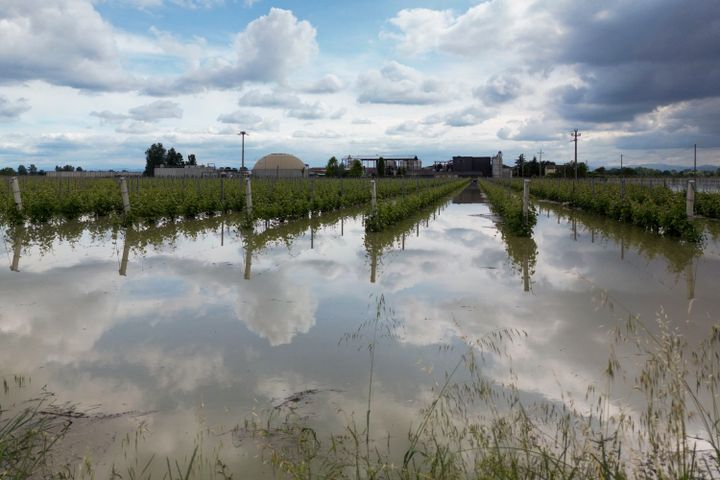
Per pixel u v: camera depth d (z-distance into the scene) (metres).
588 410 3.63
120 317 5.90
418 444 3.21
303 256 10.13
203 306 6.39
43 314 5.98
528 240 12.80
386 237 13.39
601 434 3.18
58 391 4.00
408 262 9.58
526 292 7.12
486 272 8.61
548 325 5.59
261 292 7.11
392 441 3.26
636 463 2.88
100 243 11.49
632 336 5.15
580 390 3.96
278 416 3.60
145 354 4.77
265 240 12.45
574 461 2.92
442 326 5.59
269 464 3.01
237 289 7.29
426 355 4.73
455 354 4.75
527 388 4.01
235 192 20.17
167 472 2.94
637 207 15.38
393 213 16.12
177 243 11.67
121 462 3.03
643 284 7.58
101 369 4.43
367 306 6.42
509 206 15.88
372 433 3.36
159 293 7.00
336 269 8.82
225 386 4.09
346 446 3.20
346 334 5.34
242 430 3.40
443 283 7.75
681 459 2.96
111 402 3.82
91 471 2.93
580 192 24.31
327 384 4.12
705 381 3.89
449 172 105.88
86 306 6.34
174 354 4.77
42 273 8.16
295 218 17.86
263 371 4.38
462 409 3.67
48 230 13.65
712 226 15.26
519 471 2.83
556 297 6.81
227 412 3.66
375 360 4.62
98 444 3.24
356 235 13.89
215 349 4.91
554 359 4.60
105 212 16.64
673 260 9.68
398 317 5.94
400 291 7.22
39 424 3.47
